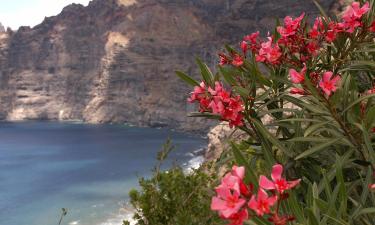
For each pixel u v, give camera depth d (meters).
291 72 3.00
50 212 68.19
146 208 5.42
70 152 133.12
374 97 3.25
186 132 190.75
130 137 171.88
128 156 121.56
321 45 3.75
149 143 149.88
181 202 5.35
